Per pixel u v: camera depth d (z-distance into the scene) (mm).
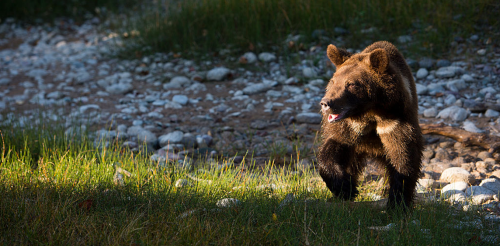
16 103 15109
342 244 5660
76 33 24609
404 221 6484
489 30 16359
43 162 8828
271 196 7367
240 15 19094
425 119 11883
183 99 14594
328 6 18484
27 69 19219
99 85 16719
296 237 5988
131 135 11812
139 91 16000
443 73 14375
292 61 16906
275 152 10273
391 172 7367
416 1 18047
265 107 13805
